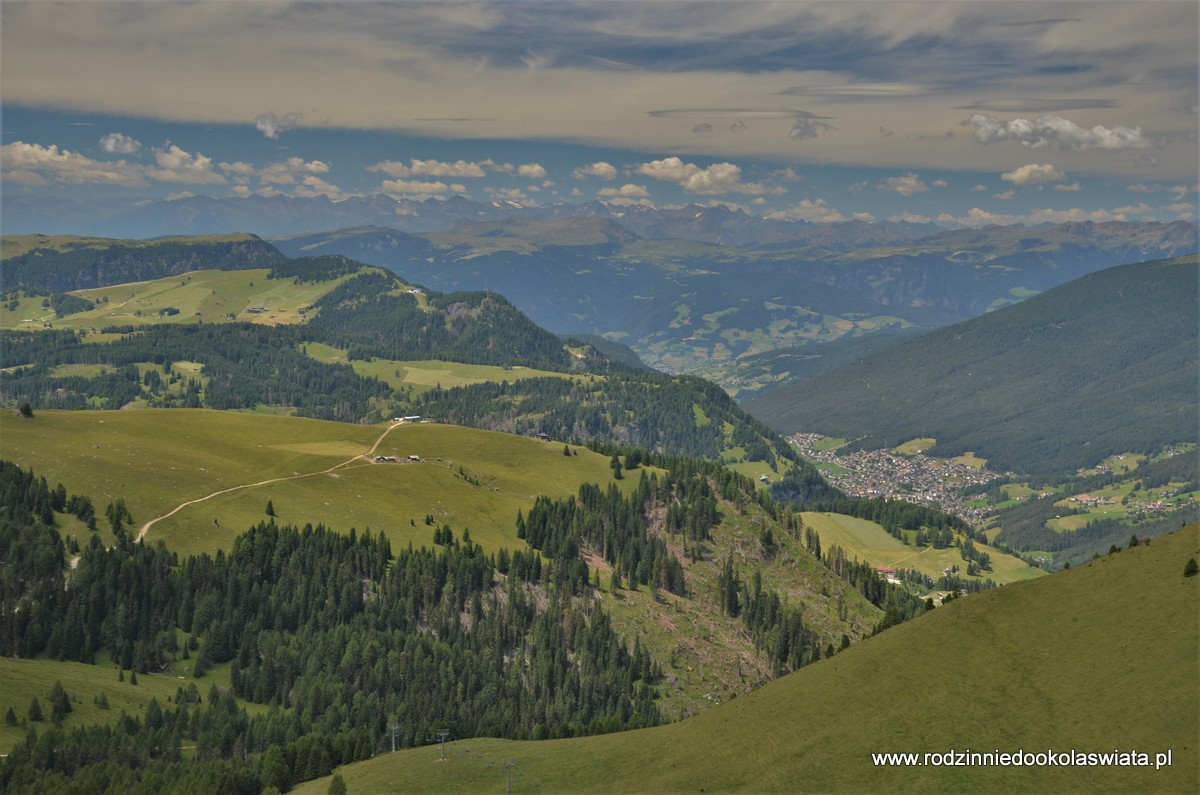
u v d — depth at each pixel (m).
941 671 146.62
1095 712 124.69
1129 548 158.25
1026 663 139.75
